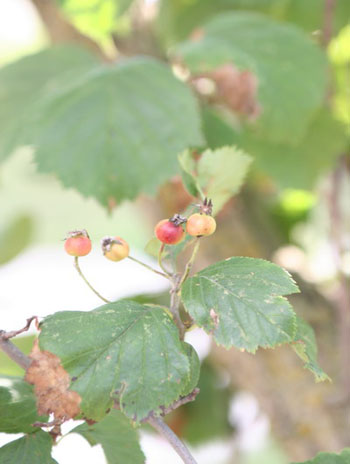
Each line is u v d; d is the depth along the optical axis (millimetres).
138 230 1418
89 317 396
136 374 386
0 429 414
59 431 426
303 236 897
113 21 723
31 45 1134
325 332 732
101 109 635
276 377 731
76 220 1363
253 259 406
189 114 632
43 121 636
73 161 620
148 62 672
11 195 1100
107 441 443
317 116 754
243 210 794
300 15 839
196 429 854
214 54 678
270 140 706
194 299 394
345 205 888
